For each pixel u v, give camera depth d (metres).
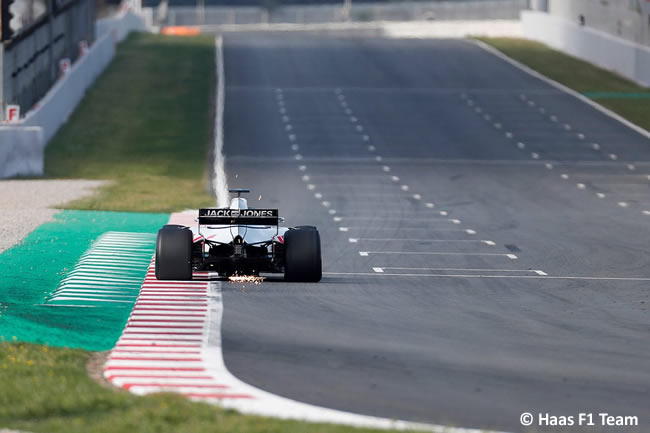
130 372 48.12
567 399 45.81
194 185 144.75
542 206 128.88
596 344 57.66
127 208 118.19
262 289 71.69
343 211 123.62
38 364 47.50
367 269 85.44
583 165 163.62
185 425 37.28
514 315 66.12
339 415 41.53
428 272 84.56
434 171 157.62
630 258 93.75
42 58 191.62
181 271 71.50
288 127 198.00
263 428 37.00
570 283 80.38
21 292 69.19
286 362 51.12
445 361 52.22
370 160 167.88
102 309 63.94
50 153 168.00
